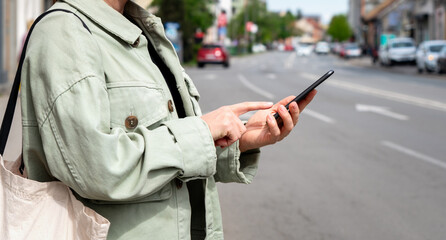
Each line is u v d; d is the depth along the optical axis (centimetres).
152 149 141
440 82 2558
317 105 1556
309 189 647
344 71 3728
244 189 646
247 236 480
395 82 2559
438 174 729
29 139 146
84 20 150
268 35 13375
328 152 879
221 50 4219
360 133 1068
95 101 138
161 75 160
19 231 145
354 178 704
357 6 12144
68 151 137
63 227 146
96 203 150
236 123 155
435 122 1217
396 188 654
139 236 150
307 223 520
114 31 152
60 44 140
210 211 169
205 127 149
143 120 150
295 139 998
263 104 167
